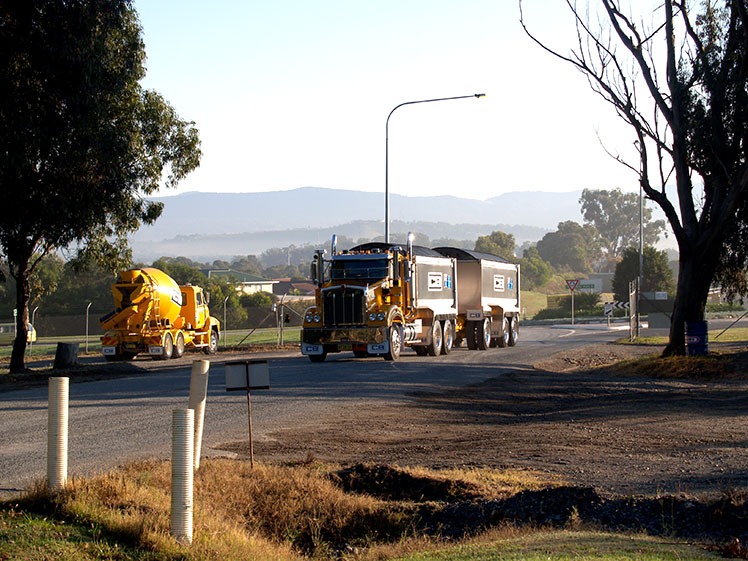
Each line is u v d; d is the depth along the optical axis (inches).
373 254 1104.2
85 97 886.4
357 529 326.6
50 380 298.7
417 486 363.6
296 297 3511.3
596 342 1579.7
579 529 294.0
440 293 1244.5
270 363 1114.7
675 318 989.2
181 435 264.2
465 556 257.9
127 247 1256.2
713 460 416.5
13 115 850.1
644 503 312.5
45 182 928.9
